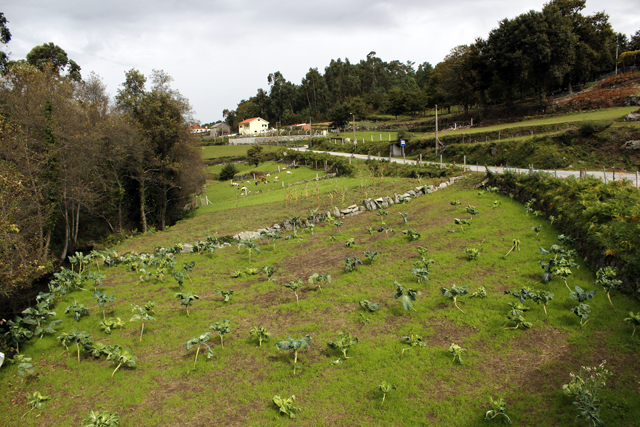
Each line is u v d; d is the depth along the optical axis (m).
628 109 44.22
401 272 14.89
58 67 51.88
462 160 43.50
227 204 40.88
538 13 51.34
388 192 29.58
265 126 130.88
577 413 7.41
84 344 11.15
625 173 28.14
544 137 36.06
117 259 20.75
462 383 8.68
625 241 11.60
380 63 158.12
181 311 13.75
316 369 9.74
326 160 51.78
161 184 38.84
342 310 12.62
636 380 8.04
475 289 12.71
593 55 58.22
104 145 32.03
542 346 9.57
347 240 19.89
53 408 9.12
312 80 149.50
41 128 26.31
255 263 18.41
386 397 8.45
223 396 9.02
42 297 14.60
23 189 20.64
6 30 37.22
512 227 17.58
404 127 83.94
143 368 10.45
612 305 10.62
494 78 58.12
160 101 36.97
